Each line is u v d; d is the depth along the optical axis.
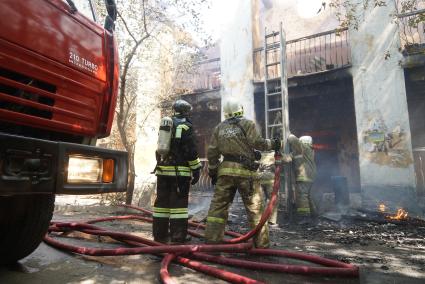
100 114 2.49
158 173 3.64
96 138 2.53
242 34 9.53
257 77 9.47
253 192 3.32
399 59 7.16
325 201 7.93
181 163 3.56
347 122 10.66
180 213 3.52
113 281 2.38
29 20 1.92
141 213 6.50
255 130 3.39
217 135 3.47
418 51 6.90
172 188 3.55
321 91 8.55
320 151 10.93
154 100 9.57
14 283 2.31
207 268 2.54
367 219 5.47
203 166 9.46
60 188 1.83
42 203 2.77
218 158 3.55
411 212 6.35
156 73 9.60
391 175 6.93
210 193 8.71
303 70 12.16
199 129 11.98
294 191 6.11
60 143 1.86
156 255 3.09
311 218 5.81
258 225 3.16
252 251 3.12
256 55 9.59
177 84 10.08
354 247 3.70
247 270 2.70
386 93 7.21
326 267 2.60
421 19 6.49
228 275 2.37
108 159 2.19
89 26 2.41
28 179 1.69
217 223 3.24
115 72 2.61
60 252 3.16
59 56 2.11
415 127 9.19
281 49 6.96
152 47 8.86
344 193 7.22
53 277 2.46
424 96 8.62
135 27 8.02
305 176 5.74
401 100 7.04
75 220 5.59
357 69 7.59
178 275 2.53
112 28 2.70
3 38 1.76
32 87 1.94
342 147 10.67
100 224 5.07
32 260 2.89
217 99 9.88
